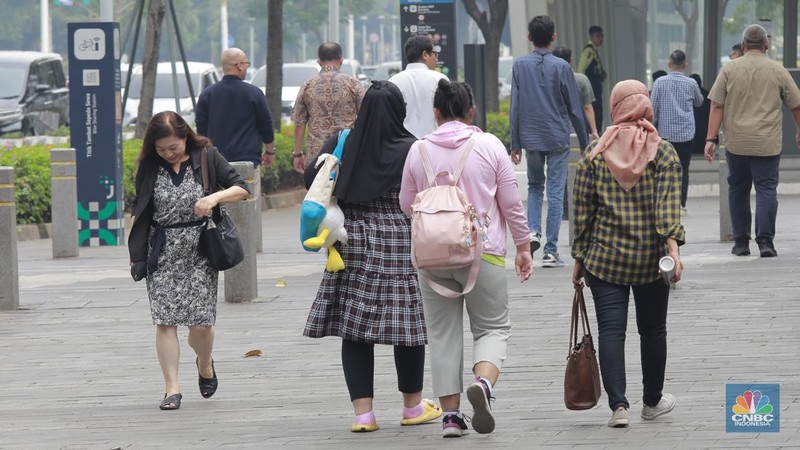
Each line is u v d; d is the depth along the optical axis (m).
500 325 19.92
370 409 20.58
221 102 40.47
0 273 33.72
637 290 20.16
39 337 30.28
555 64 36.94
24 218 55.69
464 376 24.59
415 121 31.53
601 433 19.59
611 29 67.56
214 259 22.70
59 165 44.78
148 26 71.62
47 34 176.00
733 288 32.56
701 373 23.52
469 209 19.30
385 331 20.19
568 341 27.22
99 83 49.03
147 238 22.98
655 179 19.70
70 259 44.59
